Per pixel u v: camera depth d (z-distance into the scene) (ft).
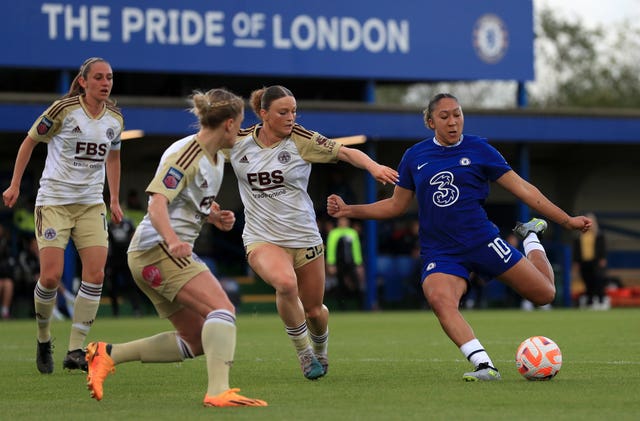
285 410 71.46
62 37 254.27
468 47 286.66
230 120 75.51
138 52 260.21
